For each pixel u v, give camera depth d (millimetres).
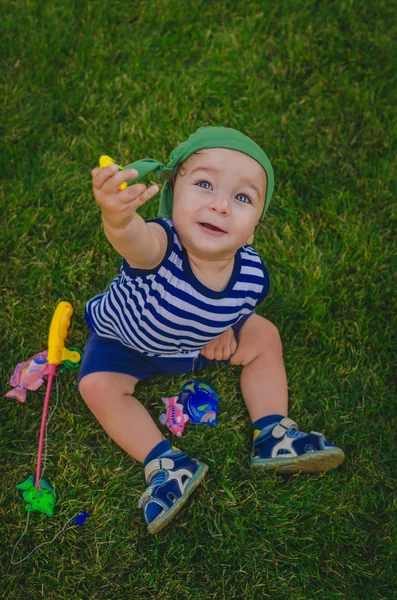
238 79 3244
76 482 2260
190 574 2123
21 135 3000
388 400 2512
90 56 3232
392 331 2639
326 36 3402
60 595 2059
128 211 1521
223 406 2455
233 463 2340
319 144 3094
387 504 2305
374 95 3248
